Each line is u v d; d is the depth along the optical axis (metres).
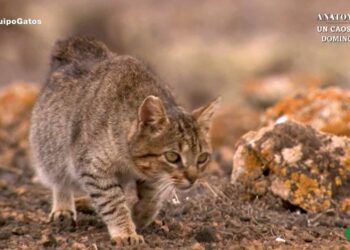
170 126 11.12
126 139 11.29
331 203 13.17
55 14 38.25
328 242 11.74
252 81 25.38
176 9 42.56
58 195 13.33
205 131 11.49
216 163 16.61
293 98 16.84
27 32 37.12
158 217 12.90
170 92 12.32
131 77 11.88
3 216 13.49
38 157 13.65
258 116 20.48
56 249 11.23
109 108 11.62
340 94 16.59
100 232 12.33
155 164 11.19
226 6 43.34
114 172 11.58
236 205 13.37
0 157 18.52
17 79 34.28
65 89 12.98
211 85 32.69
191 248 11.16
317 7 41.94
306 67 33.94
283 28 40.25
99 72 12.51
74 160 12.00
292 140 13.69
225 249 11.27
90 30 37.84
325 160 13.45
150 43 37.38
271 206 13.39
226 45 37.59
